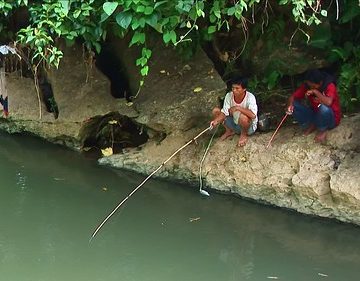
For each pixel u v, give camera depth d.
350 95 6.04
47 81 7.12
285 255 5.07
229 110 5.87
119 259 5.00
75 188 6.16
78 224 5.49
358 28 6.29
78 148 6.93
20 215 5.63
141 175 6.38
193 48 6.47
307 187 5.42
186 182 6.18
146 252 5.11
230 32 6.66
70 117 6.71
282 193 5.64
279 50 6.47
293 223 5.50
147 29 6.16
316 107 5.55
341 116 5.73
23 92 7.08
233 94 5.82
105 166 6.59
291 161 5.61
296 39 6.41
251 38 6.58
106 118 6.77
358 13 5.98
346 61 6.21
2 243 5.17
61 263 4.91
